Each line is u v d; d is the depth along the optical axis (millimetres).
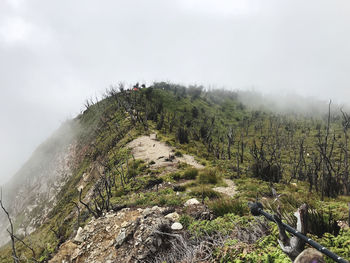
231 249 3695
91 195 18500
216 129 60094
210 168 17469
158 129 39188
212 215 6602
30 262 9438
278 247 3254
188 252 4277
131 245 5387
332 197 12453
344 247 3131
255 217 4766
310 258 1826
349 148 34375
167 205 8914
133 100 60562
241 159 25922
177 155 23109
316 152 34156
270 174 17234
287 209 5961
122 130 39500
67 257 6219
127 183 15641
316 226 3992
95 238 6555
